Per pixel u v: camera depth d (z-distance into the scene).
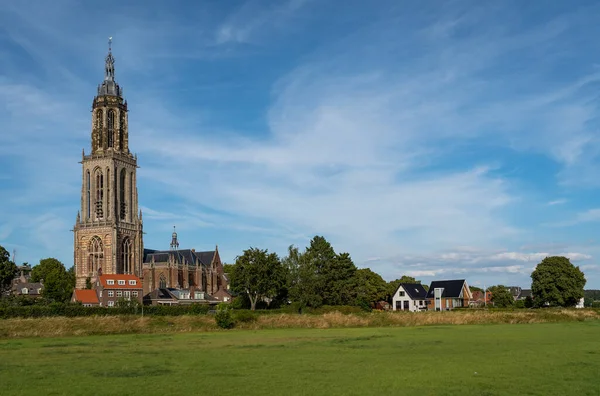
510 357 45.22
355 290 139.62
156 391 31.52
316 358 45.53
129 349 53.69
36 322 76.38
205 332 78.44
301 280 130.38
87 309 110.06
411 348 53.16
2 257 154.25
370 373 37.41
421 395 30.25
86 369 39.84
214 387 32.59
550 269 164.00
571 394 30.33
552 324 93.00
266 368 39.91
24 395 30.78
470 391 31.19
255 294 147.50
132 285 186.62
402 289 186.25
